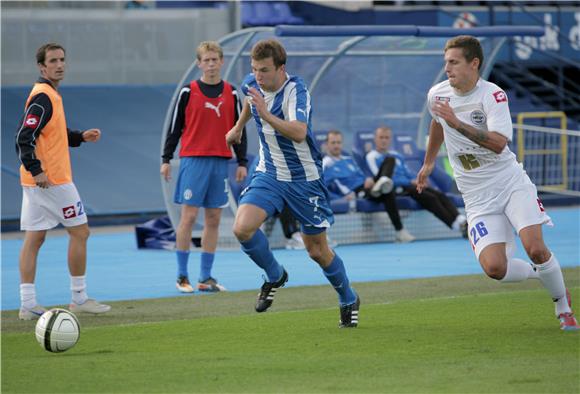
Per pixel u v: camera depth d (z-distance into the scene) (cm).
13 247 4469
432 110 2253
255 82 2297
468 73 2145
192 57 7100
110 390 1759
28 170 2536
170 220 4319
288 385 1769
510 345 2095
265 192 2223
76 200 2628
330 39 4403
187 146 3116
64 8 6712
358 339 2194
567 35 7281
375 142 4641
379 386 1750
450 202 4562
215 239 3131
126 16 6900
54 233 5031
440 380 1786
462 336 2208
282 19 7025
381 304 2720
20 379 1853
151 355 2055
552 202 6184
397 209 4491
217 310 2709
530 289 3003
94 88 6681
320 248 2291
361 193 4534
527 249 2173
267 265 2261
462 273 3478
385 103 5159
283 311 2644
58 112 2600
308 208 2242
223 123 3128
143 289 3184
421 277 3369
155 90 6850
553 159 6328
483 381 1773
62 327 2072
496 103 2138
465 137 2177
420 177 2400
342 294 2334
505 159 2183
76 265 2636
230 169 4238
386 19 6988
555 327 2302
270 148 2222
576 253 3956
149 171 5853
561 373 1830
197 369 1912
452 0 7281
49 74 2603
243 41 4131
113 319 2581
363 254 4081
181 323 2456
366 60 5131
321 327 2359
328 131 4694
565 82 7381
